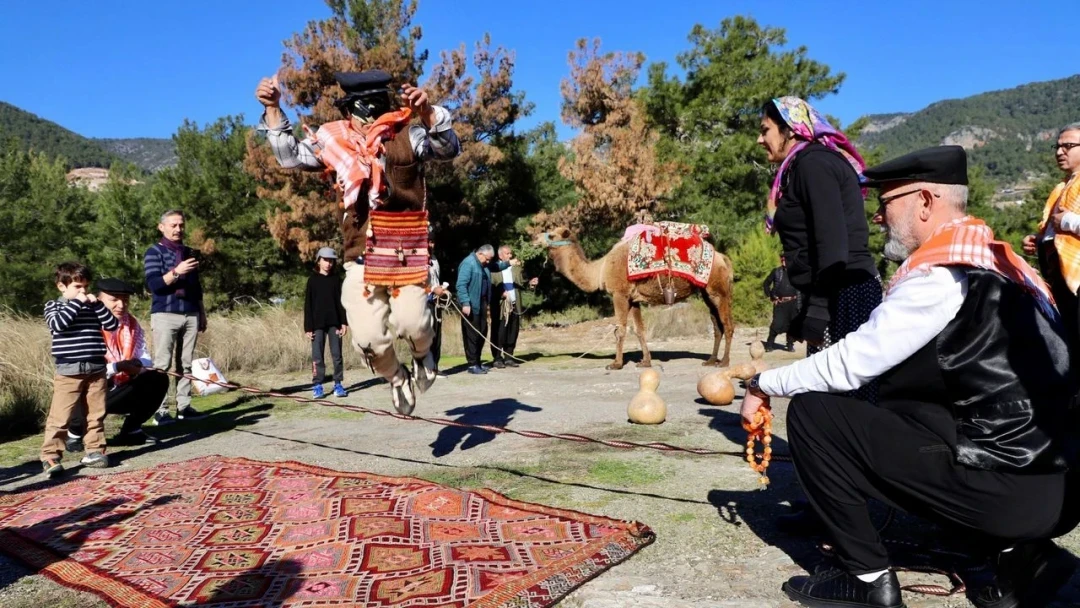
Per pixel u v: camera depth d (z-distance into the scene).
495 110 24.70
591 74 25.19
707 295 11.38
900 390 2.75
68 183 31.86
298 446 6.51
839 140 3.69
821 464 2.91
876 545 2.92
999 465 2.54
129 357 6.82
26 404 8.00
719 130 29.58
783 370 3.03
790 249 3.76
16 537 4.14
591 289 11.77
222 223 27.09
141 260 26.72
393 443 6.45
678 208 28.16
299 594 3.21
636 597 3.15
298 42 22.28
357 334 4.69
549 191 29.14
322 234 23.59
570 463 5.42
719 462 5.32
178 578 3.47
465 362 13.00
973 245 2.61
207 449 6.55
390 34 22.59
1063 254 5.18
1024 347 2.57
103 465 5.96
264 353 12.59
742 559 3.54
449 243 26.44
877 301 3.49
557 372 11.40
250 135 23.11
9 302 24.39
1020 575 2.80
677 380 9.90
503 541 3.76
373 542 3.78
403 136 4.44
